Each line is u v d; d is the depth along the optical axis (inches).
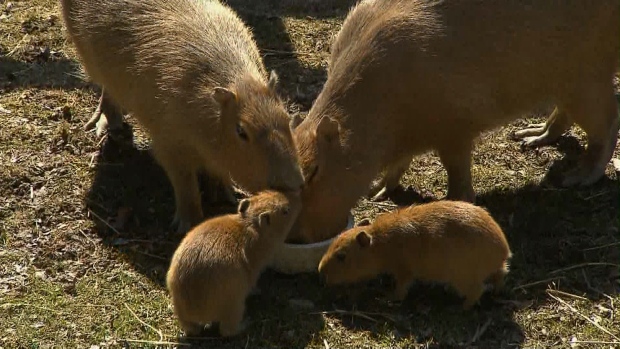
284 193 246.4
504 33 281.6
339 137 262.1
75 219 291.1
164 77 276.5
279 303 255.8
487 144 342.0
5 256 270.5
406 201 309.7
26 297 255.1
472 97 282.5
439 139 287.6
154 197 309.0
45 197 300.0
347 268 251.4
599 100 303.7
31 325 245.0
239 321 239.6
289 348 239.3
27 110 349.1
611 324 248.4
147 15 290.2
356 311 252.5
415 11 279.7
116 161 325.4
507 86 289.6
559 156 335.0
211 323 242.1
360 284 264.5
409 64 273.9
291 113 361.4
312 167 257.0
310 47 410.0
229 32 287.0
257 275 244.5
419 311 251.6
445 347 239.3
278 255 263.3
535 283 263.0
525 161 332.8
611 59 299.3
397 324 247.3
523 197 309.6
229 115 257.4
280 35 417.7
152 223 294.4
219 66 271.3
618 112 313.9
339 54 283.6
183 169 285.7
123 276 265.9
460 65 278.7
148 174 320.2
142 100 286.5
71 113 349.7
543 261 273.3
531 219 292.8
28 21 413.1
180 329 245.8
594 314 251.6
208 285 225.9
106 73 301.1
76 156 325.1
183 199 289.9
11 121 340.5
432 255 243.4
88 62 311.9
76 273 266.5
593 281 265.0
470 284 245.4
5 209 292.2
